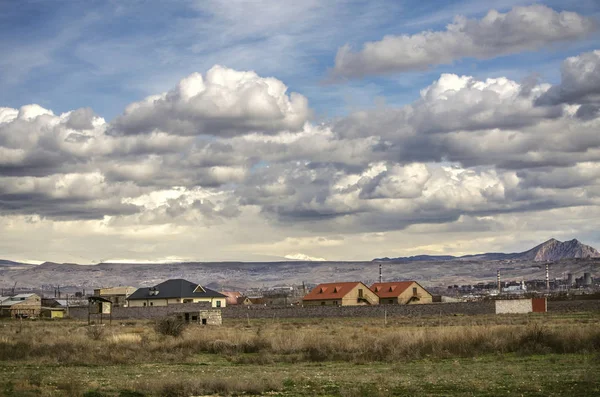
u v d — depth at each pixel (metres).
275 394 38.72
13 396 37.25
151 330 97.69
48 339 74.31
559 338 59.66
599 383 39.81
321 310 155.00
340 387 40.59
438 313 144.50
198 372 50.16
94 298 121.31
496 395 36.91
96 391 39.66
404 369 49.72
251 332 89.81
